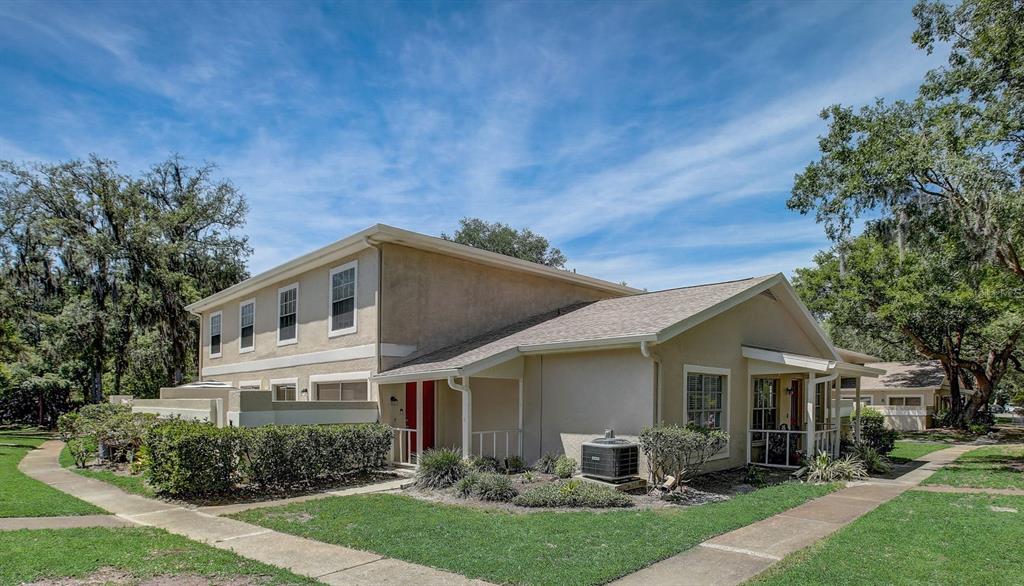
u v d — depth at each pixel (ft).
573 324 44.27
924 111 50.65
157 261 89.76
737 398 43.37
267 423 37.91
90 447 46.06
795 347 52.34
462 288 50.49
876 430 53.93
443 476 34.55
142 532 24.08
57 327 87.97
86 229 90.17
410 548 21.42
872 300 92.32
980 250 45.78
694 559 20.45
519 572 18.72
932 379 103.35
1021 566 19.20
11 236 90.89
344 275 48.96
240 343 64.44
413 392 47.16
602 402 37.47
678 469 32.94
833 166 55.72
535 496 29.40
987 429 89.10
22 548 21.07
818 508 28.99
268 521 26.08
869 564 19.42
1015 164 47.06
